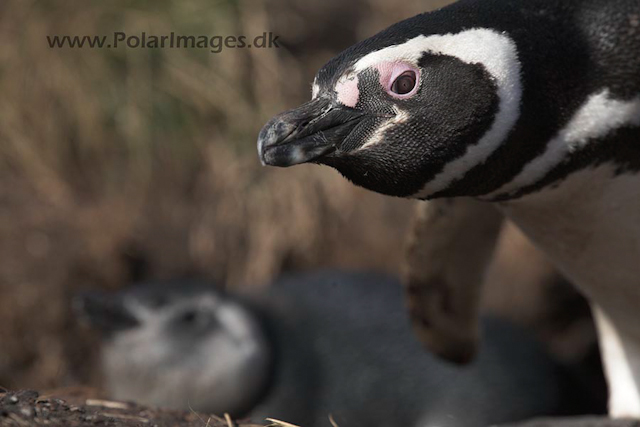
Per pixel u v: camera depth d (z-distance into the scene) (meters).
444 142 4.88
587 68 4.97
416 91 4.84
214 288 11.64
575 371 11.94
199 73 12.32
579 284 6.37
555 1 5.05
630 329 6.64
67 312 11.58
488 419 10.80
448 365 11.05
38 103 12.09
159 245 12.20
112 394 11.33
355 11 13.72
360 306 11.65
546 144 5.03
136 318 11.16
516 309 12.73
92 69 12.12
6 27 12.25
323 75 5.04
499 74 4.82
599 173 5.23
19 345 11.30
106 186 12.31
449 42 4.82
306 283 12.08
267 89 12.49
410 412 10.99
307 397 11.29
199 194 12.45
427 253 7.00
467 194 5.20
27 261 11.61
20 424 4.36
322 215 12.52
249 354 11.27
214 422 5.15
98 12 12.20
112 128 12.21
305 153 4.95
